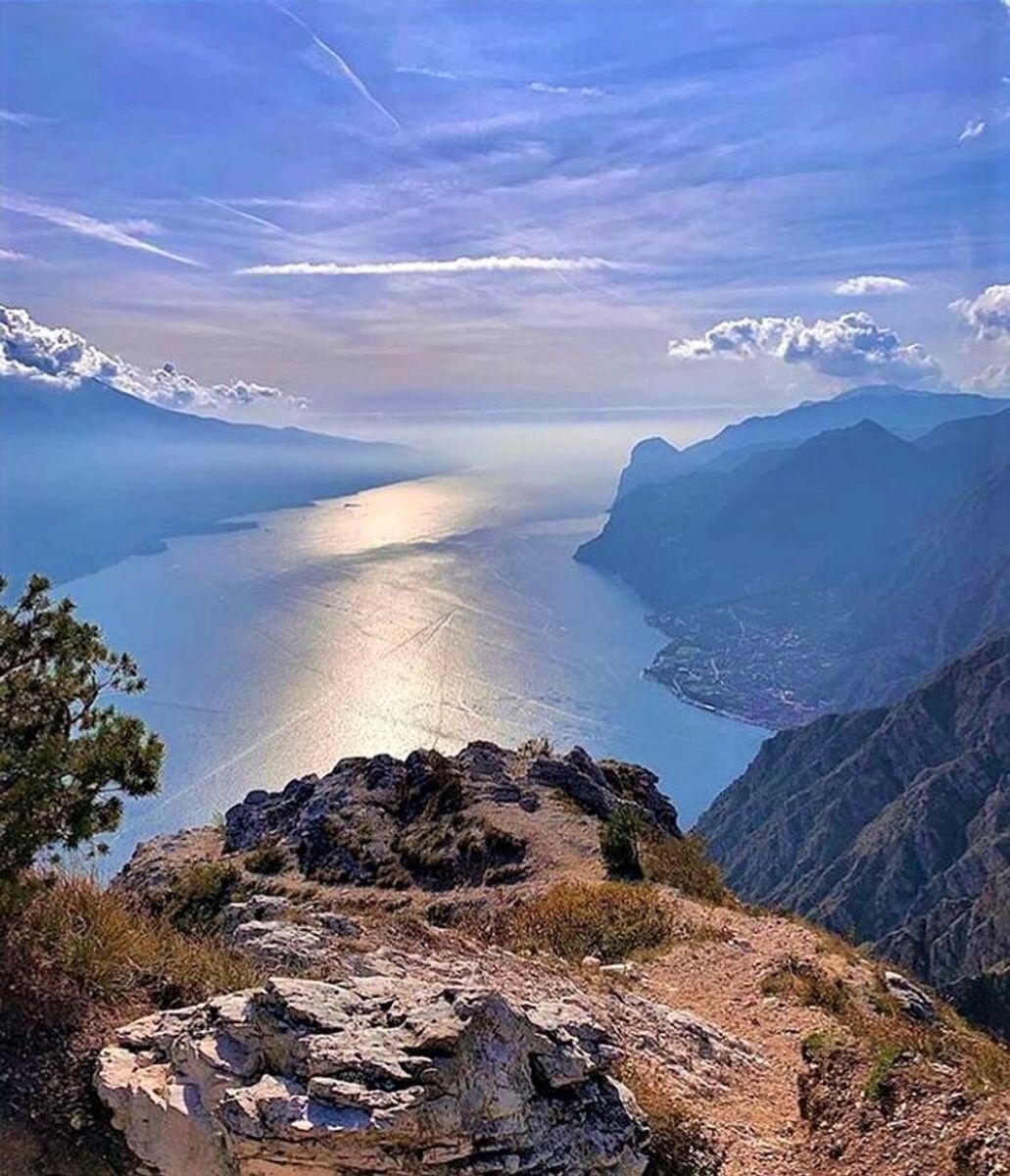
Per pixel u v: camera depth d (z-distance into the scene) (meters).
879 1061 10.70
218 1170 6.51
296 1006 7.23
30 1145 6.61
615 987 14.39
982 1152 8.73
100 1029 7.61
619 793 34.78
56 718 8.81
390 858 26.14
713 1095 10.82
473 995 7.45
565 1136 7.30
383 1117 6.40
